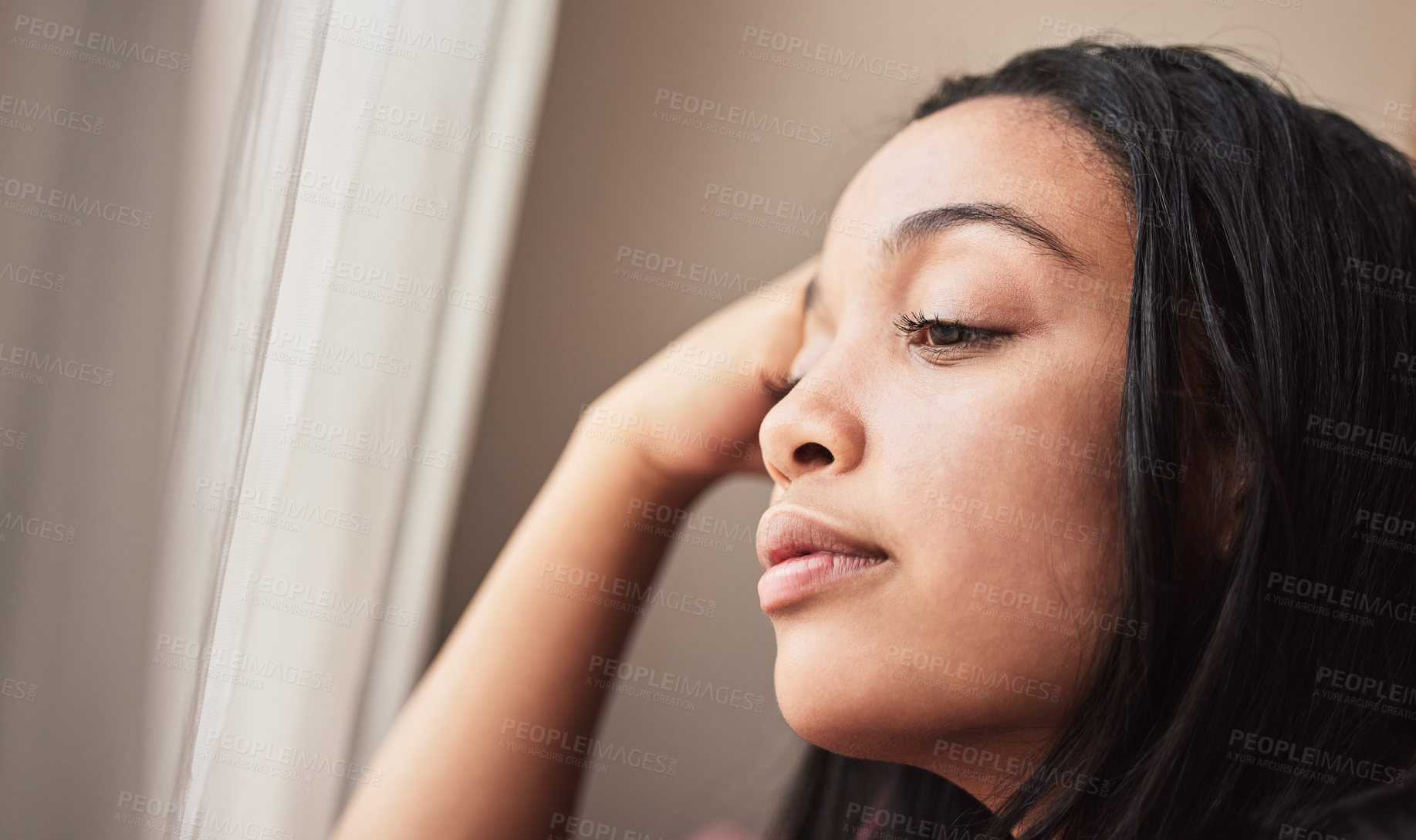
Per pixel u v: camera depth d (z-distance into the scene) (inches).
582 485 39.8
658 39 49.1
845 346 31.2
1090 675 28.4
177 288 36.2
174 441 36.0
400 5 43.3
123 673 35.9
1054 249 28.3
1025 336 28.5
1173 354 27.8
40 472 35.8
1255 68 40.1
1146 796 28.2
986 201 29.2
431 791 34.7
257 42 36.7
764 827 43.1
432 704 36.3
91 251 36.0
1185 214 28.4
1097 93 30.1
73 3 35.7
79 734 35.7
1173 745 28.2
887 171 31.7
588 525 39.0
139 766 35.6
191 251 36.2
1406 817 27.9
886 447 29.8
